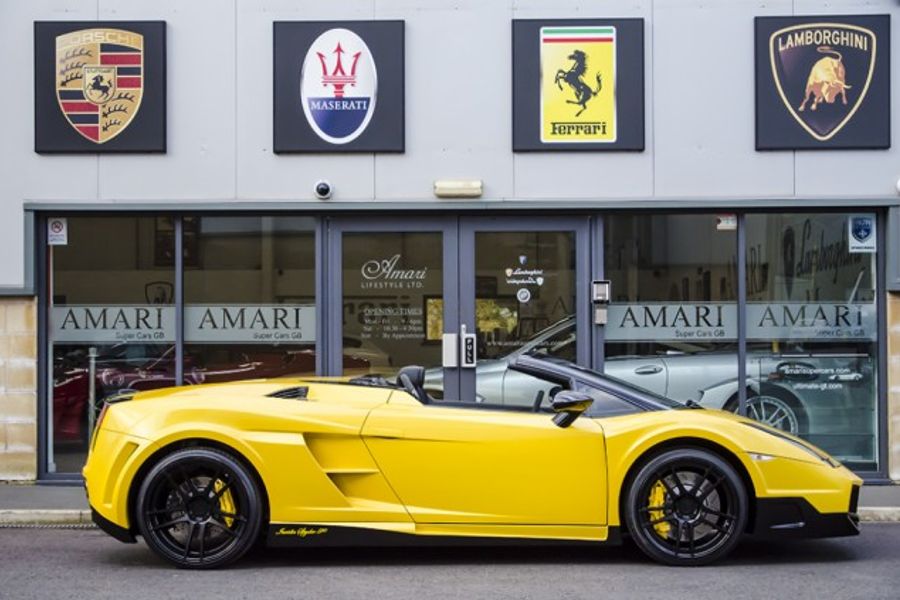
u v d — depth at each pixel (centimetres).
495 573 617
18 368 955
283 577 607
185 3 959
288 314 970
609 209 955
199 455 616
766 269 965
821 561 651
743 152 954
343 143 954
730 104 955
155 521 623
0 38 955
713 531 629
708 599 553
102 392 968
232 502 624
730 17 954
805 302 964
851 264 966
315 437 621
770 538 624
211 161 958
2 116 955
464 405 666
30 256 950
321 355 967
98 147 952
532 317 968
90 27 955
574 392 613
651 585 584
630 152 955
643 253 969
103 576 612
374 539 614
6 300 955
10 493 898
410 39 961
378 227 970
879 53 947
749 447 621
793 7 951
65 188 955
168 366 966
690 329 965
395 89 955
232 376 969
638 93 952
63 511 807
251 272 970
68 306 970
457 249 970
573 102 954
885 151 948
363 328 972
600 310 960
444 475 616
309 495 612
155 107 952
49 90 954
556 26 954
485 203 955
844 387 964
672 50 955
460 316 966
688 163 955
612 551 679
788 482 621
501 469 616
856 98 947
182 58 959
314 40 954
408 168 958
